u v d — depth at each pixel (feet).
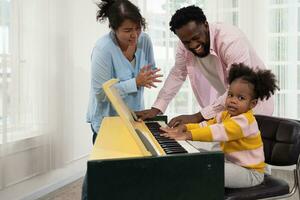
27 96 7.72
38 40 7.87
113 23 5.32
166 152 3.73
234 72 4.89
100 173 3.17
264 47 9.77
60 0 8.38
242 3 9.61
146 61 6.34
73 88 9.14
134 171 3.23
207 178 3.36
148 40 6.36
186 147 4.03
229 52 5.45
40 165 8.22
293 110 9.80
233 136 4.50
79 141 9.83
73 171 9.69
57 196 8.50
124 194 3.23
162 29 10.15
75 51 9.39
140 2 10.17
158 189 3.28
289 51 9.72
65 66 8.62
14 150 7.51
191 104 10.03
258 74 4.78
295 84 9.74
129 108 5.73
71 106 8.97
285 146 4.82
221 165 3.38
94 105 6.01
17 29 7.31
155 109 6.34
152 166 3.26
